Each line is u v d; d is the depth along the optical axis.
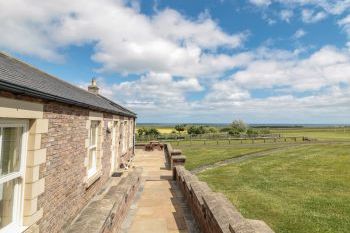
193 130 49.62
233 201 10.15
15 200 4.57
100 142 9.96
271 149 28.36
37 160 4.84
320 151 25.84
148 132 43.47
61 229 6.11
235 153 25.22
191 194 7.67
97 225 4.08
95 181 9.30
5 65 5.28
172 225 6.77
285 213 8.83
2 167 4.14
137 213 7.64
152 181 12.02
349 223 7.98
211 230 5.07
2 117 3.93
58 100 5.34
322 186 12.61
